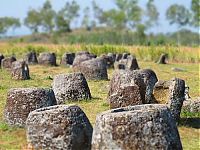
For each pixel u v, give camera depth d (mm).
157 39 97000
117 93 18891
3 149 14797
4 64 41094
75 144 14141
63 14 162375
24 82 31469
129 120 12500
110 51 59688
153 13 137250
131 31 114500
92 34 113250
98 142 12695
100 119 12836
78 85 23422
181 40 116812
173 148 12789
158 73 40250
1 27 161500
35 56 47438
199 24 113750
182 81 18609
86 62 32906
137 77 21125
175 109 18203
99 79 32562
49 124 14203
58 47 64250
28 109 17609
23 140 15828
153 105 14141
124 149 12383
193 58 56156
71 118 14219
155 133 12555
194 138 16438
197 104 19688
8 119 17797
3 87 28453
